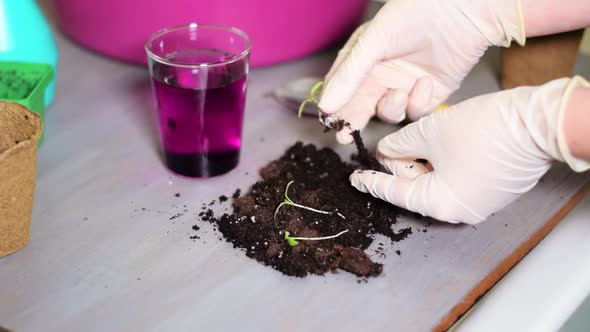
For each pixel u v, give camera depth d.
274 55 0.66
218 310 0.45
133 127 0.62
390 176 0.51
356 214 0.52
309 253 0.49
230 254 0.49
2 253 0.48
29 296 0.45
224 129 0.54
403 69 0.58
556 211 0.54
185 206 0.53
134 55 0.66
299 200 0.53
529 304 0.45
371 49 0.55
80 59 0.71
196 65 0.51
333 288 0.47
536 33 0.55
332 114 0.56
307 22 0.65
